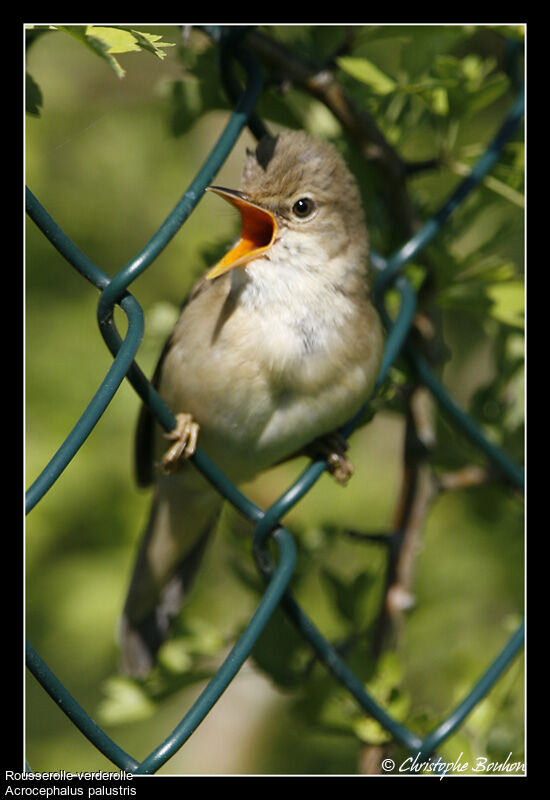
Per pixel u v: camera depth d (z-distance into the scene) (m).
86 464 8.91
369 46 7.81
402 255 6.35
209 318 5.97
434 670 8.25
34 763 9.03
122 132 8.68
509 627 7.31
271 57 5.95
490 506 8.00
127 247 9.00
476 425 6.89
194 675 6.55
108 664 9.07
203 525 7.22
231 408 5.98
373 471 9.51
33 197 4.35
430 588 8.56
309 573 6.91
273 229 6.02
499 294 6.73
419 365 6.57
